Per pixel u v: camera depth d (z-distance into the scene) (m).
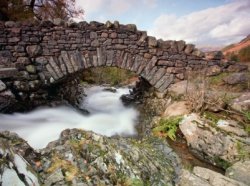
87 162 3.51
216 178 3.74
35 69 8.20
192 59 8.66
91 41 8.39
